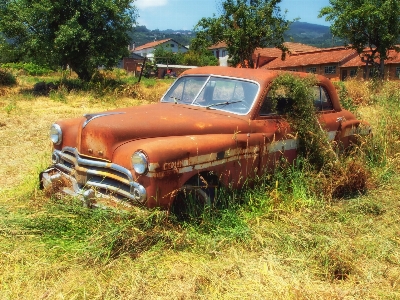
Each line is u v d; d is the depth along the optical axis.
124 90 18.81
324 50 43.03
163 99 5.75
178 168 3.92
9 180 5.96
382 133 7.11
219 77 5.36
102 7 20.23
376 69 26.31
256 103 4.93
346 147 6.33
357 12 24.52
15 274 3.27
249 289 3.21
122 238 3.63
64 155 4.68
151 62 47.81
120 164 3.94
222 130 4.58
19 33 20.48
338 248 3.80
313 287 3.29
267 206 4.70
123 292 3.12
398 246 4.06
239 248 3.89
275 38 22.72
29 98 17.03
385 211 4.95
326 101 6.07
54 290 3.08
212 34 22.72
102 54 21.09
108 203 4.02
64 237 3.77
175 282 3.28
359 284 3.36
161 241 3.77
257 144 4.79
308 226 4.33
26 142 8.66
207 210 4.23
